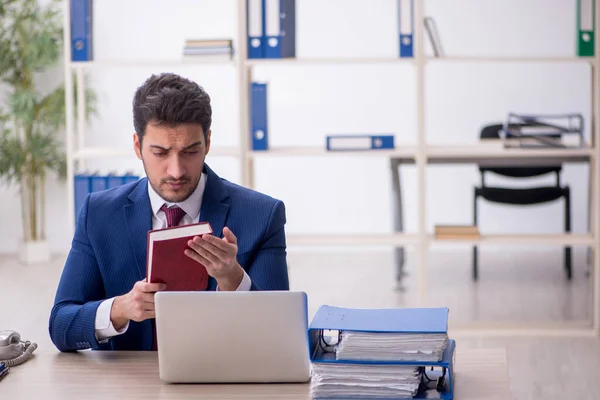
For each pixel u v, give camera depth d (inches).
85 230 96.1
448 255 281.3
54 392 80.1
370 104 278.5
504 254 281.9
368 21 276.1
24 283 246.5
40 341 189.3
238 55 189.6
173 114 84.2
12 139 265.7
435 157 219.9
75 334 90.1
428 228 284.4
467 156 220.1
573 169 278.2
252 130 193.6
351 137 195.9
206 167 96.9
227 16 276.4
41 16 265.4
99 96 278.4
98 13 276.2
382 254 288.0
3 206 285.0
